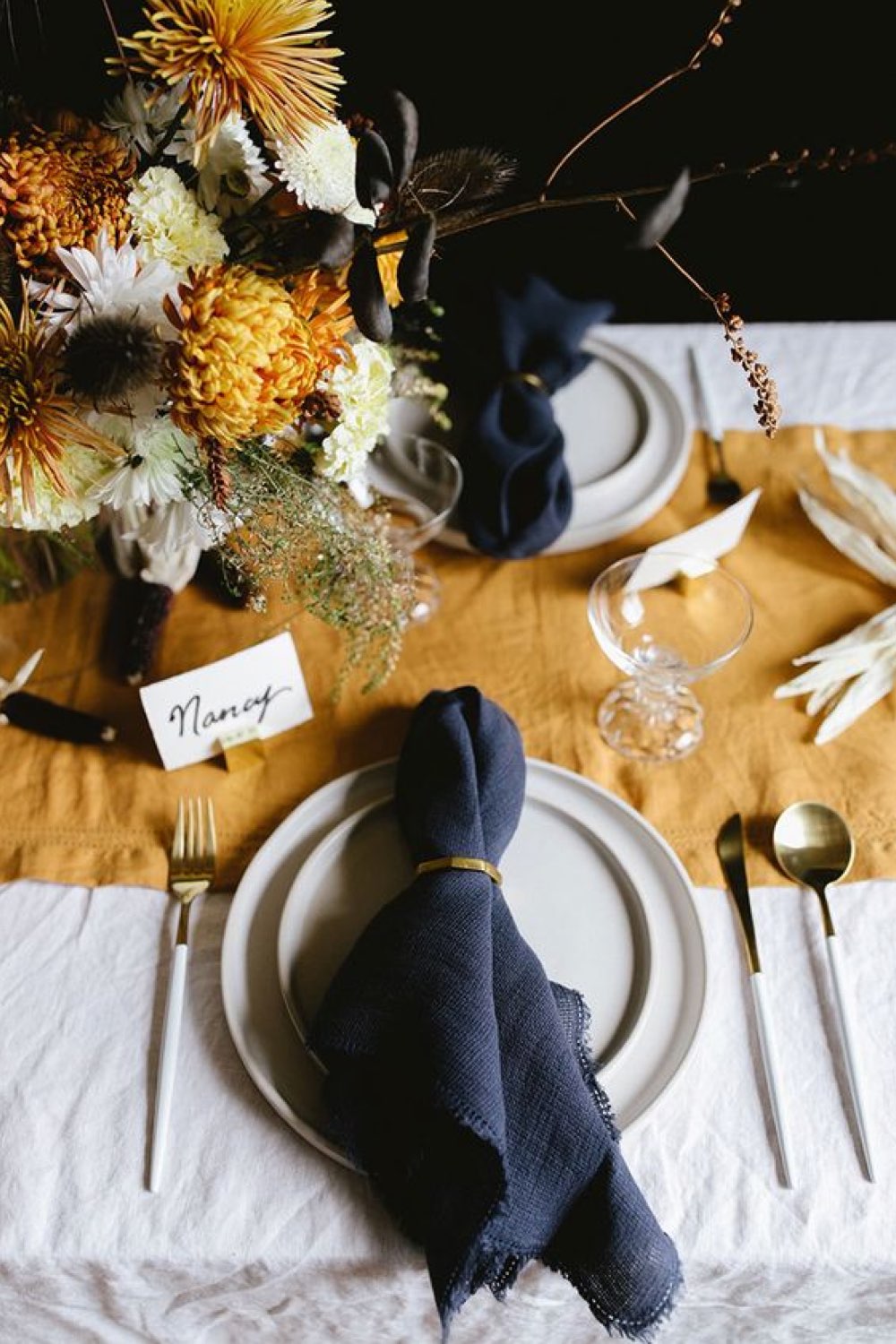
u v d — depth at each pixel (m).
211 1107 0.81
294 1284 0.77
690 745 1.01
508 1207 0.72
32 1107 0.81
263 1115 0.80
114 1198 0.77
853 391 1.28
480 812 0.88
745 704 1.04
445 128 2.05
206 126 0.75
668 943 0.87
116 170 0.78
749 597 1.00
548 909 0.89
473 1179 0.72
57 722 1.00
